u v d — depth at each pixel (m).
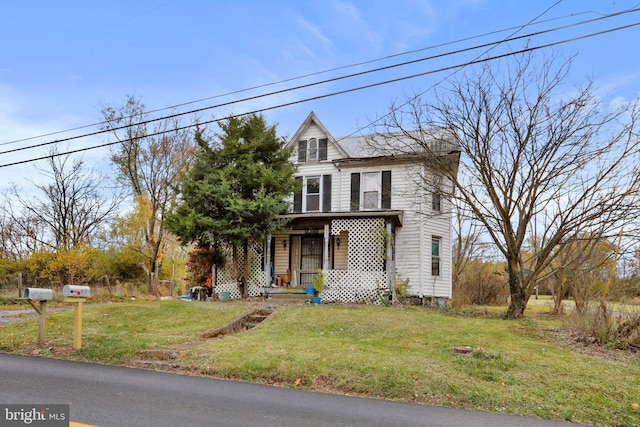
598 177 13.22
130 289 24.17
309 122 20.39
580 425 5.11
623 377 6.70
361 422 4.83
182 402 5.33
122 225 23.66
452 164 16.47
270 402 5.46
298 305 14.16
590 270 13.84
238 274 17.31
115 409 4.97
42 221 29.81
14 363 7.29
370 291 16.09
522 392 6.07
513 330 10.29
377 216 16.66
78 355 7.89
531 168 13.59
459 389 6.04
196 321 11.39
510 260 13.83
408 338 9.12
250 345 8.19
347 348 7.86
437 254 18.92
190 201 16.08
